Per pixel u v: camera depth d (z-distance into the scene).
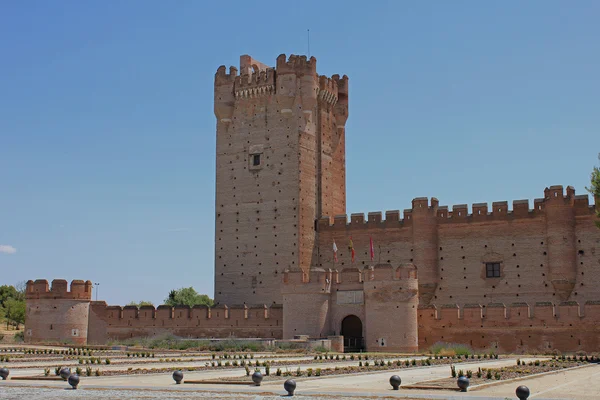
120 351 66.25
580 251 74.75
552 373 40.78
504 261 77.94
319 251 88.31
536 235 77.00
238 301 87.12
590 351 65.50
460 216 80.69
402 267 70.00
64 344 77.19
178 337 79.38
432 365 48.50
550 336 67.12
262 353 61.66
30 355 57.62
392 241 83.88
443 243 81.06
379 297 69.88
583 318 66.19
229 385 33.94
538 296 75.81
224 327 79.69
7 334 116.00
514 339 68.38
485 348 69.19
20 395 30.38
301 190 86.69
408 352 68.19
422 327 71.69
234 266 88.12
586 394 29.97
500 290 77.56
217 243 89.56
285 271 74.00
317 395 29.95
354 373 40.94
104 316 85.25
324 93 93.00
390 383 32.34
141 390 31.98
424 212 81.75
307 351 63.84
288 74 89.06
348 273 72.88
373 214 85.62
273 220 87.06
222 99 92.12
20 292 176.00
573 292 74.38
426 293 80.25
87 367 42.34
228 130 91.88
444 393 30.31
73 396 29.97
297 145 87.50
